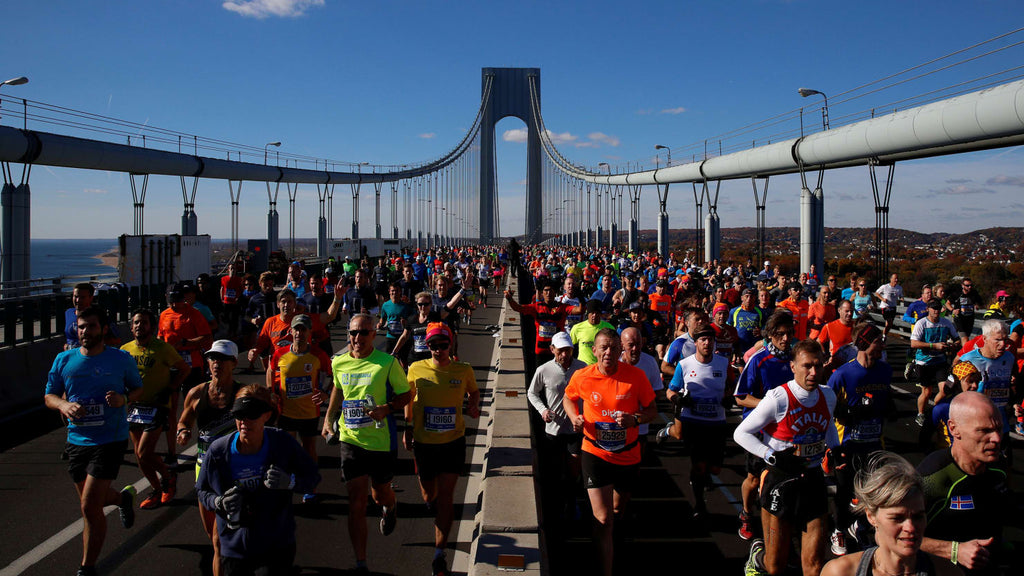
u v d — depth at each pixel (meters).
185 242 18.09
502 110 143.50
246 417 3.32
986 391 6.32
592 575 4.64
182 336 7.11
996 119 15.48
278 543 3.42
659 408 9.73
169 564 4.64
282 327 6.46
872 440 5.24
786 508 3.99
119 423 4.59
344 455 4.57
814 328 9.37
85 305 7.21
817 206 24.81
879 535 2.32
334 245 44.34
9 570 4.53
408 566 4.62
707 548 5.05
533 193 141.12
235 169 44.31
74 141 27.41
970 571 3.09
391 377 4.54
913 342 8.34
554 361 5.77
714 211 37.31
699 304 9.66
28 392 9.94
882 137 19.69
